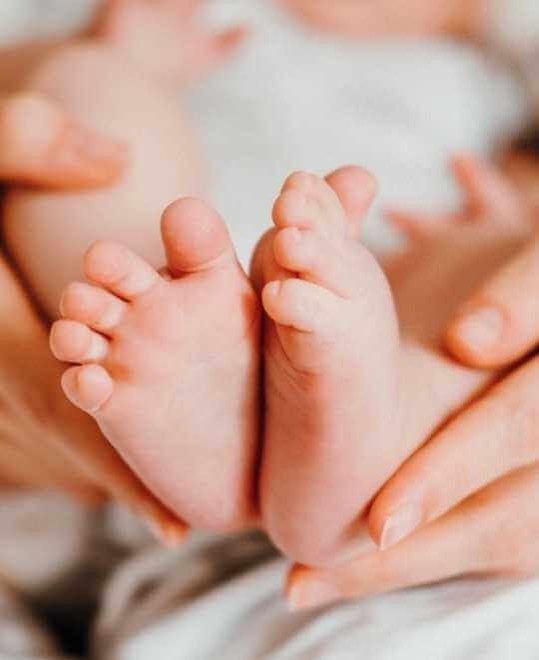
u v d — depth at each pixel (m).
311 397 0.36
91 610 0.64
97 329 0.35
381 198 0.82
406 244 0.64
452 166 0.74
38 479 0.63
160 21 0.85
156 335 0.35
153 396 0.36
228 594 0.54
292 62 0.92
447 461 0.41
